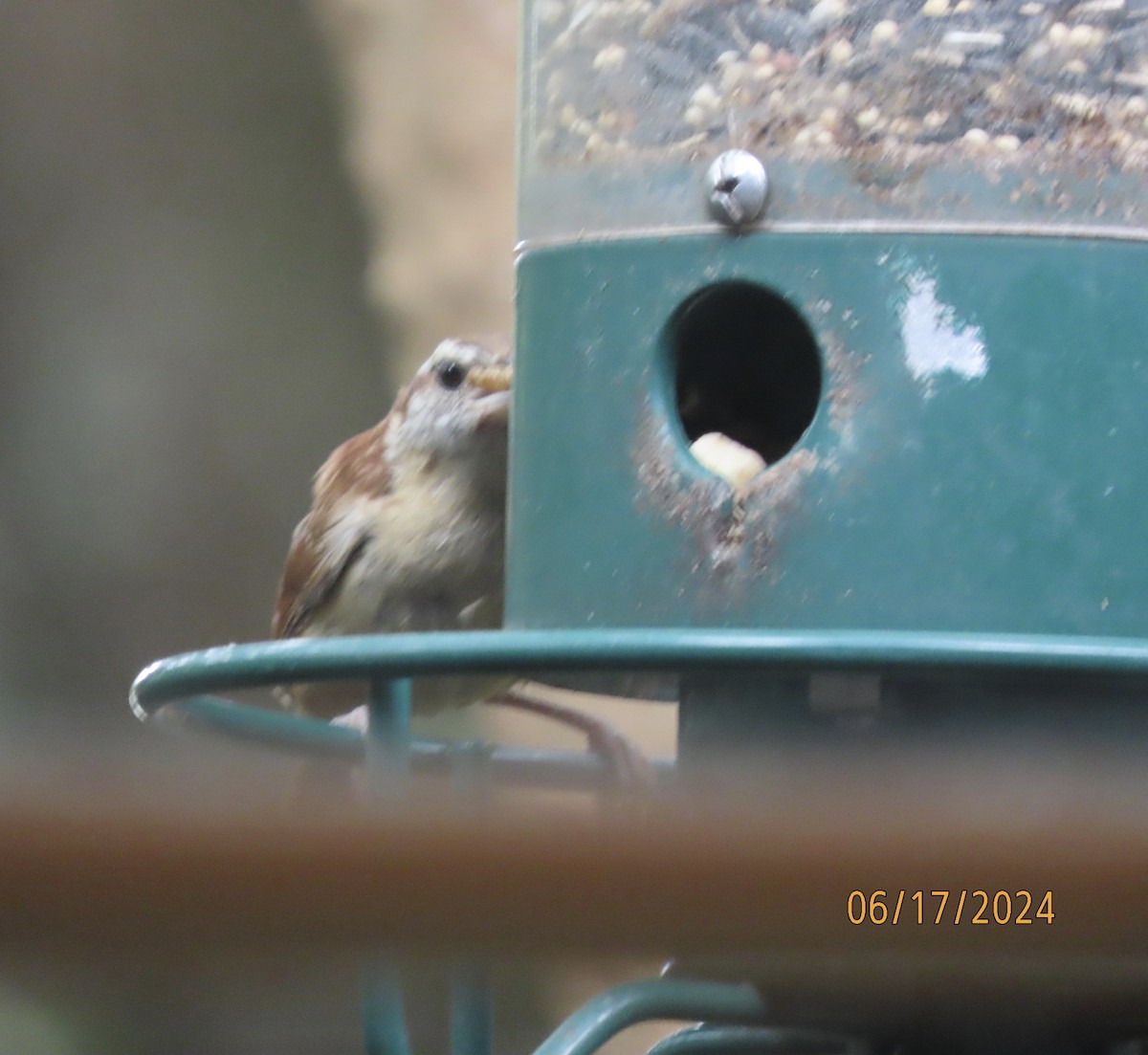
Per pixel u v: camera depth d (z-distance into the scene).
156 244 9.03
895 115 4.11
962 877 3.26
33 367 8.86
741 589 4.11
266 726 4.17
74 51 9.02
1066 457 4.11
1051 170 4.11
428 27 9.18
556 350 4.14
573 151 4.14
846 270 4.11
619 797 4.20
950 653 4.05
